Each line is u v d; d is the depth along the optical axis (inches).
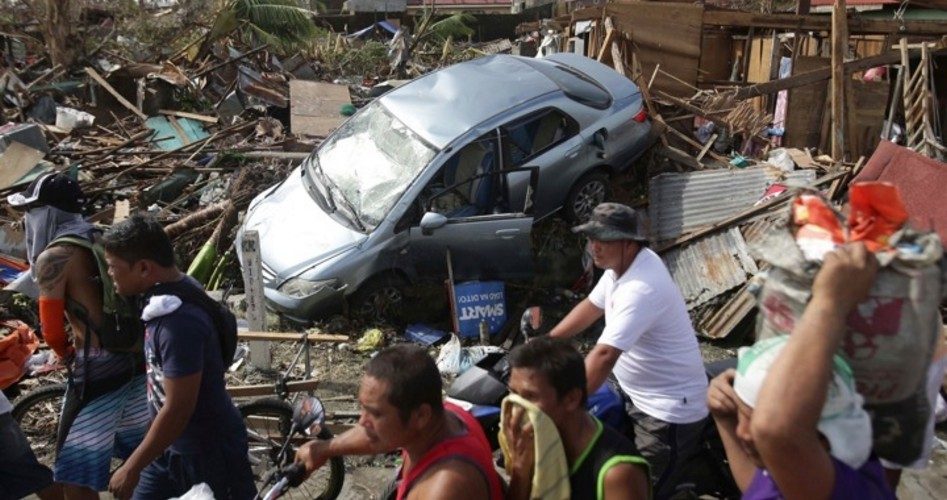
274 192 305.1
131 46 665.6
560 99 299.6
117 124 472.4
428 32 1141.7
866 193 61.2
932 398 87.8
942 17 514.0
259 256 229.5
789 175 301.0
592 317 135.6
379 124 298.0
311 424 113.7
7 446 135.5
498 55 339.0
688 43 423.2
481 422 132.0
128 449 138.5
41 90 495.5
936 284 59.8
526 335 151.0
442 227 267.1
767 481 67.7
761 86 371.2
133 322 131.9
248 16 740.7
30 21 638.5
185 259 320.2
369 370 83.4
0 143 354.9
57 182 141.5
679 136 352.8
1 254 279.3
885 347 59.6
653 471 129.3
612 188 326.6
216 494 122.3
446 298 279.0
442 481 79.9
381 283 269.3
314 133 474.0
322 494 166.9
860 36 446.3
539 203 292.4
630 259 122.6
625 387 131.1
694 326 271.3
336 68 880.9
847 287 57.5
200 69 592.7
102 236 130.1
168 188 367.6
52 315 129.4
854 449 59.4
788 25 431.5
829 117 384.5
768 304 64.2
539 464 83.0
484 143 281.6
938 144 345.1
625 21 418.0
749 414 64.1
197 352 113.4
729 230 280.7
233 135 452.1
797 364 57.2
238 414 127.1
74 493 132.9
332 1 1425.9
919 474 190.2
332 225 270.1
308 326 264.2
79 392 132.9
